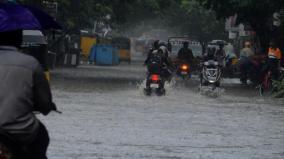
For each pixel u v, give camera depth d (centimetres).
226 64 5700
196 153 1647
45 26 896
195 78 5288
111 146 1711
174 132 2006
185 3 11269
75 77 5012
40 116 2312
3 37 841
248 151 1708
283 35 4600
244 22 4794
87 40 9106
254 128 2181
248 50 4844
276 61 4162
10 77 790
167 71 3500
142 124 2169
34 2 4709
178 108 2769
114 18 7519
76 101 2930
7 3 848
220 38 11044
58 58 6938
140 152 1631
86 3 6475
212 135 1973
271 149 1753
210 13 11038
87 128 2033
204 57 3781
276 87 3694
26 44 3409
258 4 4212
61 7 5969
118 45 9288
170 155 1605
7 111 779
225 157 1603
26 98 791
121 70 6738
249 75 4466
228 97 3516
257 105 3061
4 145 786
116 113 2480
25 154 802
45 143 831
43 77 812
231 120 2389
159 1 7538
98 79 4834
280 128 2200
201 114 2558
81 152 1608
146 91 3400
